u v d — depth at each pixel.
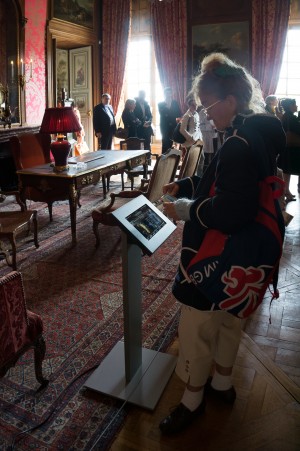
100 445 1.84
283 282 3.58
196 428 1.94
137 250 2.06
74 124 4.82
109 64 11.16
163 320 2.95
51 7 9.00
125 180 8.47
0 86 7.52
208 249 1.55
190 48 10.61
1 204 6.48
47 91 9.14
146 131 9.62
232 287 1.52
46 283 3.56
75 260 4.11
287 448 1.82
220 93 1.54
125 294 2.04
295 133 5.75
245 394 2.16
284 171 5.99
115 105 11.40
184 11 10.42
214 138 7.49
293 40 10.28
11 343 1.89
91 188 7.59
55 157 4.76
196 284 1.59
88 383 2.21
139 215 1.98
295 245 4.50
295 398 2.13
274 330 2.80
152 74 11.65
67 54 11.10
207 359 1.80
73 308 3.11
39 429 1.94
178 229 5.20
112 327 2.84
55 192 5.21
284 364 2.43
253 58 10.13
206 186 1.64
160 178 4.23
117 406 2.09
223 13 10.18
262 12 9.89
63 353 2.54
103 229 5.16
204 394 2.14
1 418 2.00
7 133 7.53
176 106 8.98
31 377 2.33
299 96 10.52
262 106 1.63
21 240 4.71
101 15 11.01
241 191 1.41
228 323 1.91
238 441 1.87
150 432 1.93
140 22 11.41
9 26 7.82
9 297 1.84
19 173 4.76
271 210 1.50
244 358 2.47
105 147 9.24
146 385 2.20
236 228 1.45
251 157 1.43
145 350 2.51
